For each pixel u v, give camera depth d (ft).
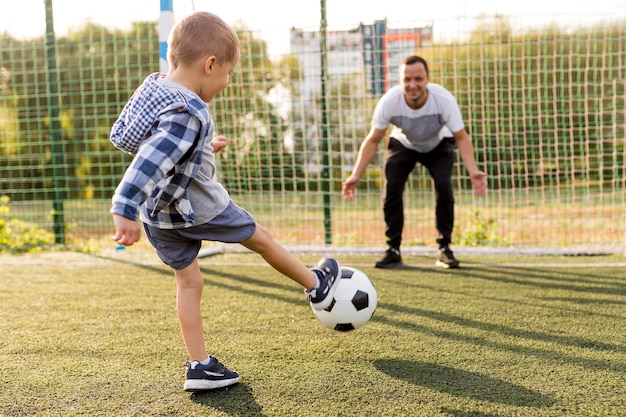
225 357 7.68
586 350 7.75
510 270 13.39
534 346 7.94
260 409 6.07
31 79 31.83
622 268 13.29
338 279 7.47
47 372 7.27
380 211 25.63
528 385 6.58
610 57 17.62
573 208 21.34
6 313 10.23
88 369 7.37
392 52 18.11
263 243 6.74
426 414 5.86
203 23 6.26
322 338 8.46
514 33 20.36
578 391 6.39
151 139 5.55
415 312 9.79
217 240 6.54
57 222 19.25
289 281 12.61
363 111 20.80
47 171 33.76
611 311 9.69
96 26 27.09
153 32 27.71
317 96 19.20
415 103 12.89
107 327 9.28
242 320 9.50
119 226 5.22
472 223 19.08
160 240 6.57
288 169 24.20
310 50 17.95
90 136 33.63
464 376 6.87
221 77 6.42
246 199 20.94
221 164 18.95
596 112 18.67
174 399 6.39
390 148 14.02
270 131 19.51
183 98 5.82
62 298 11.34
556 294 10.94
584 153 25.29
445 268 13.83
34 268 14.71
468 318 9.39
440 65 18.95
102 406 6.24
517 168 23.34
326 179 17.90
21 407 6.24
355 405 6.10
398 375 6.94
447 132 13.84
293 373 7.07
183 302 6.71
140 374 7.17
